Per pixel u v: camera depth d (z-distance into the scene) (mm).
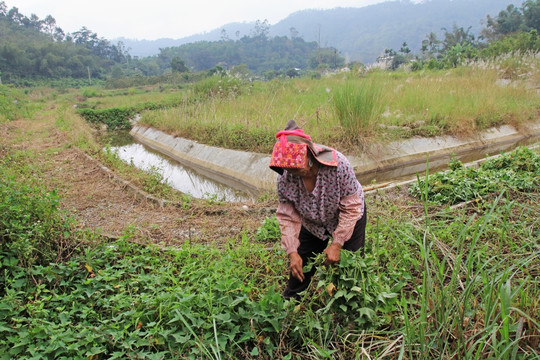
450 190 5988
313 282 3738
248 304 3332
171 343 3072
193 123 13375
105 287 3691
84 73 68125
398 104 12211
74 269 3916
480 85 14875
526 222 4660
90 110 21297
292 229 3135
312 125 10180
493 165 7082
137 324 3230
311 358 3014
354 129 9562
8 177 5055
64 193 6953
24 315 3471
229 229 5488
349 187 2973
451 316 2945
